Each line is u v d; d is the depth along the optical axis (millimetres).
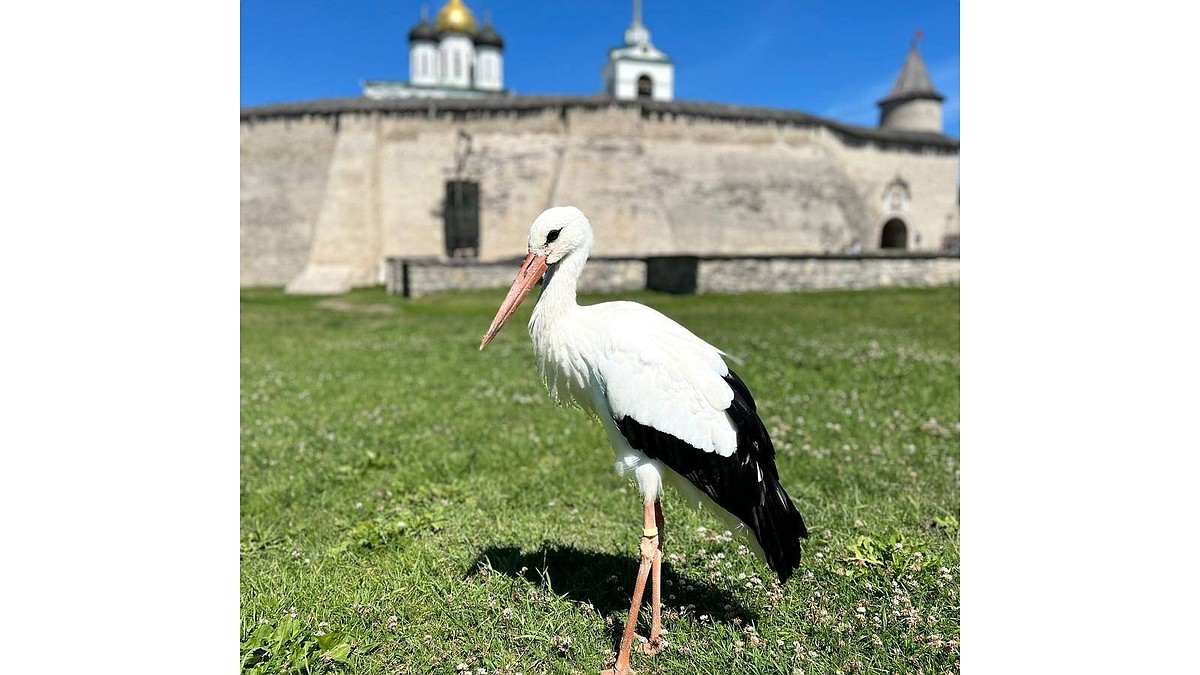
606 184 37812
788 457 5621
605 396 2980
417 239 38250
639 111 39500
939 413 7000
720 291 22781
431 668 2936
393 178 38219
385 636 3156
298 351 12367
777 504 3033
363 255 37188
